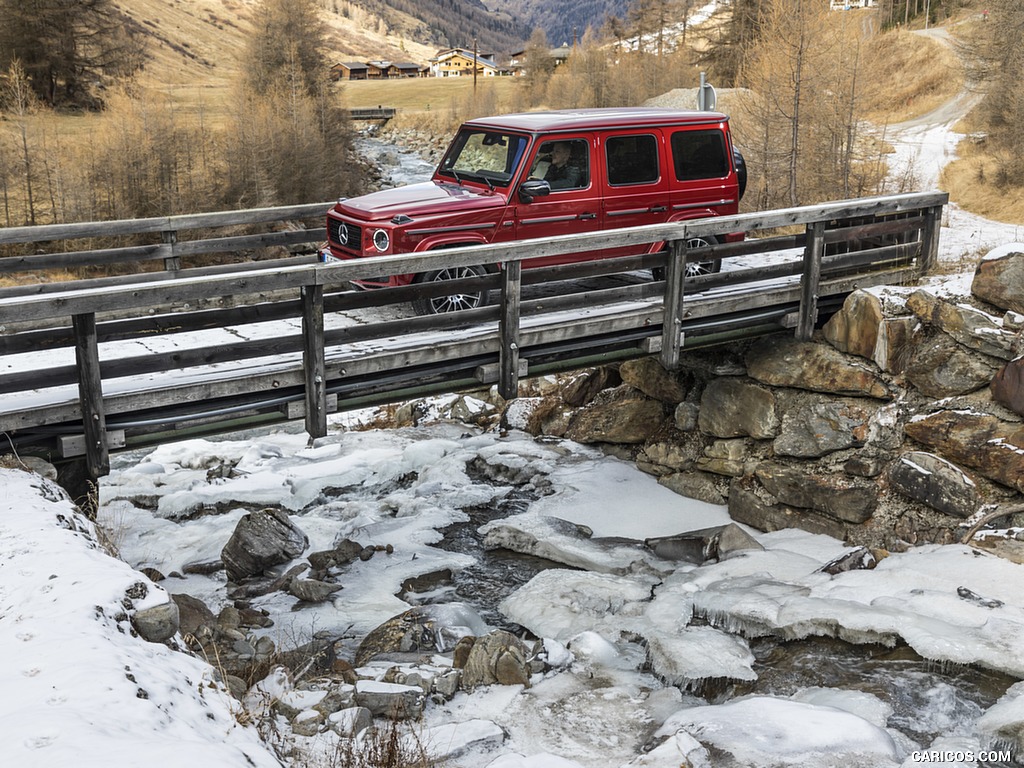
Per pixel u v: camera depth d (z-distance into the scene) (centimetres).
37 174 3697
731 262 1272
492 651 710
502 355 866
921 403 946
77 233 1017
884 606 755
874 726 598
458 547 1006
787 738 582
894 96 6394
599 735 629
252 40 5991
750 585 834
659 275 1132
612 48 8294
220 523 1043
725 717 611
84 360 673
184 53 16425
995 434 873
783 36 2983
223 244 1116
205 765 345
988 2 4803
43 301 637
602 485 1152
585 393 1339
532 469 1202
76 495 726
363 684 662
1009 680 662
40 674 405
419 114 7650
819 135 3047
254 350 754
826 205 1009
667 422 1198
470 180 1028
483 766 585
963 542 855
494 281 851
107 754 339
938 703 643
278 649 739
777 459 1034
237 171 4150
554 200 989
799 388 1037
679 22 9550
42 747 342
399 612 841
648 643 754
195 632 727
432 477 1198
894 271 1093
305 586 862
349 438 1355
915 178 3484
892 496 938
